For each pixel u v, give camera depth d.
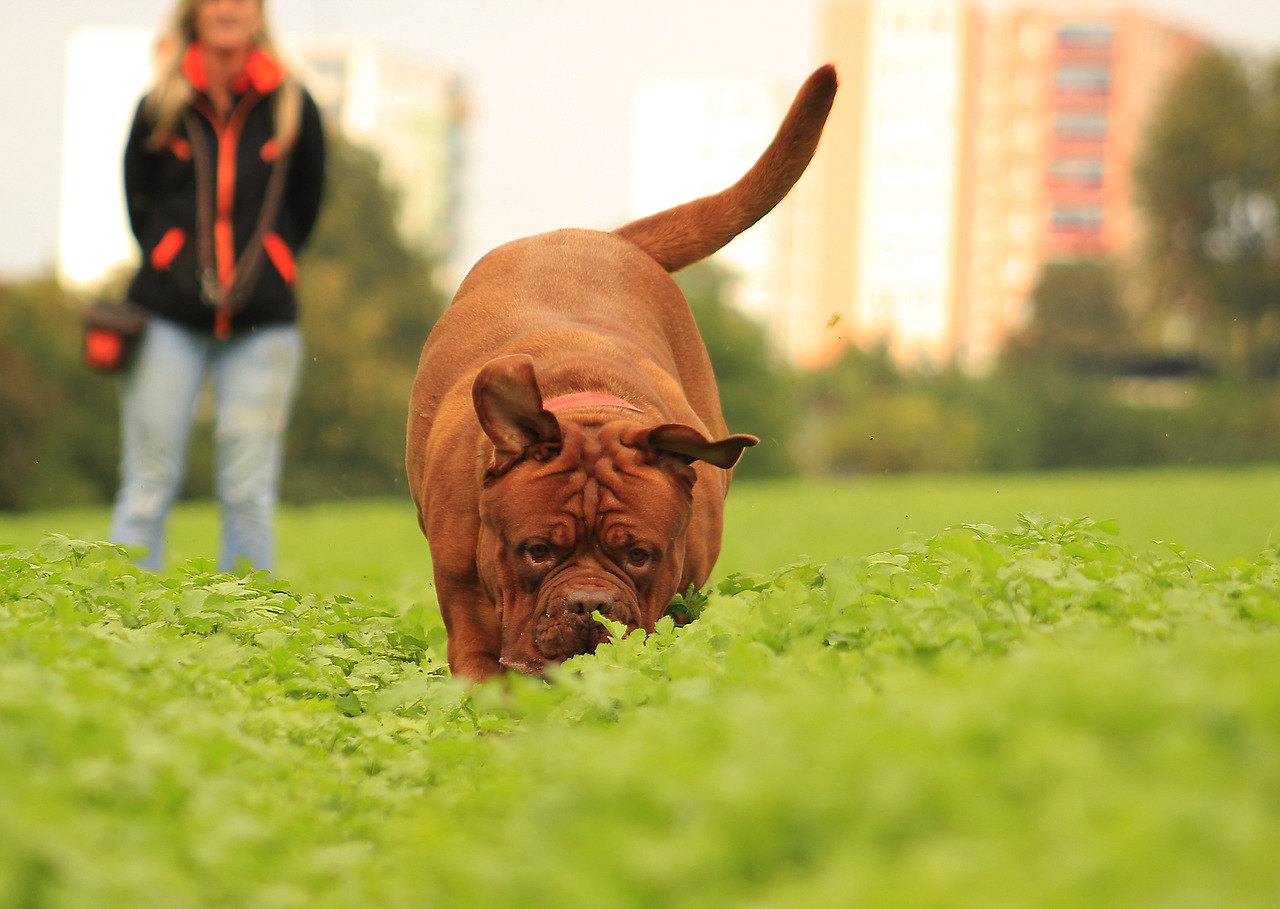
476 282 6.75
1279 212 77.50
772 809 2.48
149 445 9.53
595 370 5.95
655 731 3.29
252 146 9.49
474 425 5.77
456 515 5.72
